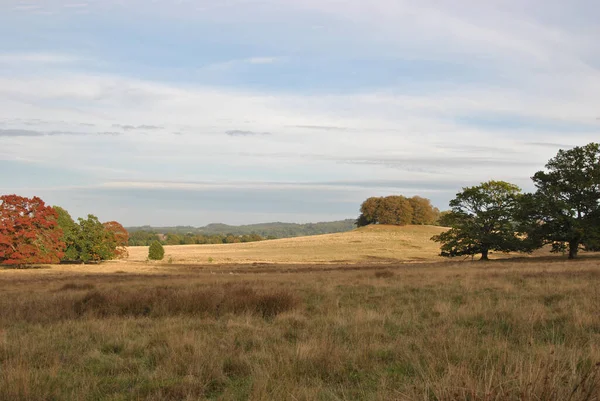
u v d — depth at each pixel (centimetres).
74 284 2244
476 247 5238
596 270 2088
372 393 514
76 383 586
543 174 4662
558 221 4403
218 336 875
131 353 760
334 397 508
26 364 642
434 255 8175
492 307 1091
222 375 611
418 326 926
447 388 446
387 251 8950
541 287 1526
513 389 425
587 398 410
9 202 4994
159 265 5825
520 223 4816
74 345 819
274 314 1170
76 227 6144
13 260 4938
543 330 831
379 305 1274
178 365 650
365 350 707
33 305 1308
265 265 5659
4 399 512
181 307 1229
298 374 609
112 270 4741
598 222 4394
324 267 4728
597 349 605
